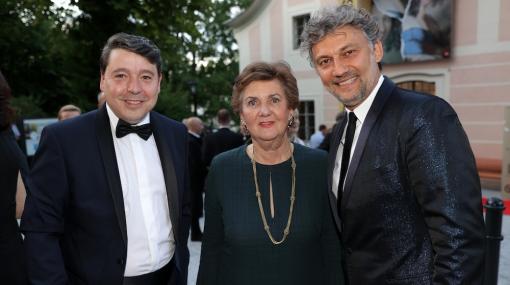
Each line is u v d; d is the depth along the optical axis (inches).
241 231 69.6
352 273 63.5
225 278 72.2
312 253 70.8
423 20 382.9
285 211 70.8
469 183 49.9
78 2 399.2
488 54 353.4
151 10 421.4
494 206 125.8
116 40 68.2
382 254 59.0
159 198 74.7
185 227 81.0
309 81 500.7
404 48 398.0
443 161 50.9
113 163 68.9
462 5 364.2
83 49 433.7
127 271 70.8
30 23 530.0
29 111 465.7
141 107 69.1
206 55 1234.6
